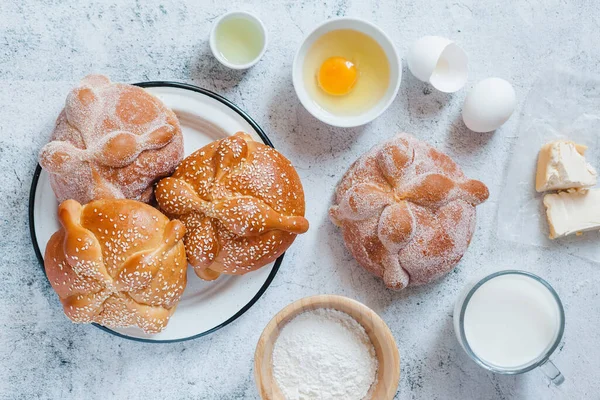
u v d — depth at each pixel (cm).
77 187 73
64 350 83
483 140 85
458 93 85
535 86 85
